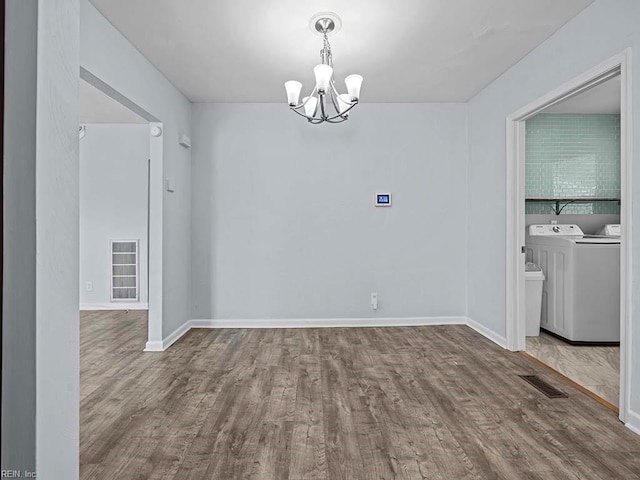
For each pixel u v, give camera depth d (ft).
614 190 16.57
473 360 11.28
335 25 9.46
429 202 15.42
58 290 3.76
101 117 17.47
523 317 12.14
